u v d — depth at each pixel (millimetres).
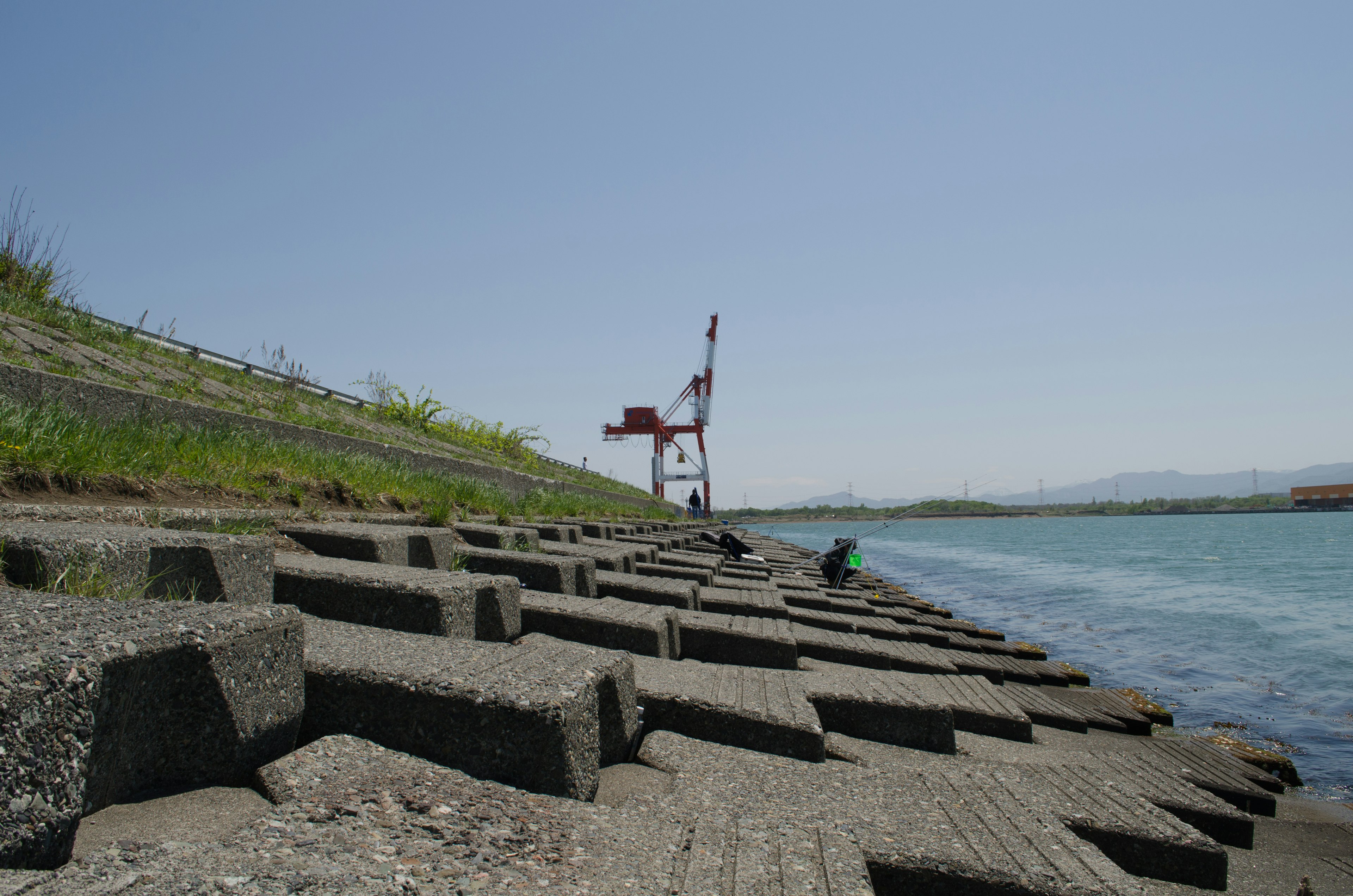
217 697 1799
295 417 8570
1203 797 3170
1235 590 23188
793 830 2107
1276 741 6781
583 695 2182
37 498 3691
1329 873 3188
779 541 28531
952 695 4820
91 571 2355
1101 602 19672
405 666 2246
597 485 23219
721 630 4793
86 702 1444
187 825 1590
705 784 2498
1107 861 2129
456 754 2049
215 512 3963
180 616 1838
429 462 9609
